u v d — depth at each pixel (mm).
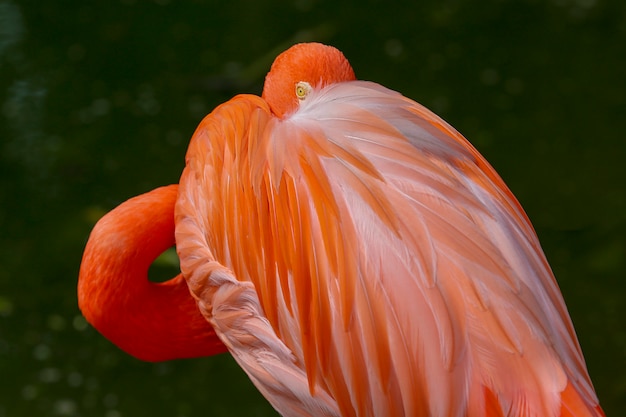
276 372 3732
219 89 9172
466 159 3533
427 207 3264
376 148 3428
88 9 10562
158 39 10016
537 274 3363
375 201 3293
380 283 3199
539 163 8438
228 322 3932
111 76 9406
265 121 3803
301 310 3393
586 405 3086
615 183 8211
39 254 7547
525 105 9195
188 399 6516
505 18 10695
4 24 10164
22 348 6898
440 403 3094
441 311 3117
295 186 3461
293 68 3994
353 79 4078
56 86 9227
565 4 11031
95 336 7094
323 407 3525
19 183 8125
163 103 9016
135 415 6301
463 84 9453
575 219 7891
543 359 3113
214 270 3924
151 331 4352
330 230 3320
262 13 10586
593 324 7004
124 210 4332
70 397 6453
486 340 3094
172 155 8375
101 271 4223
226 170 3865
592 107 9195
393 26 10438
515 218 3496
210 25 10336
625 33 10414
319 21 10430
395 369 3174
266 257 3547
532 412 3033
